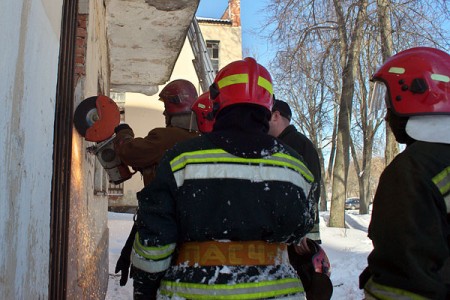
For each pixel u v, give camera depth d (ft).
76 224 11.35
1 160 5.46
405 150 5.65
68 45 10.37
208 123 10.31
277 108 10.77
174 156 6.36
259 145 6.52
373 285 5.33
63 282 9.62
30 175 6.98
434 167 5.35
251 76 6.77
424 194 5.17
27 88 6.73
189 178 6.19
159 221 6.13
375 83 7.02
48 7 8.25
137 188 63.62
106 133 11.60
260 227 6.15
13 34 5.92
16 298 6.16
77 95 12.28
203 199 6.14
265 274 6.14
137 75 36.78
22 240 6.50
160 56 32.04
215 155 6.33
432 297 4.89
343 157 50.96
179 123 10.58
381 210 5.36
